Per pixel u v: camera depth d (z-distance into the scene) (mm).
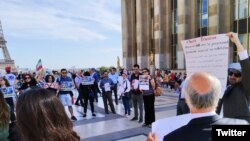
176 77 22703
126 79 10297
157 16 34250
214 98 1727
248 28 22734
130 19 43125
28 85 8867
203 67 3850
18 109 1543
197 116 1706
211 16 25109
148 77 8242
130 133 7488
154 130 1858
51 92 1662
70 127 1653
